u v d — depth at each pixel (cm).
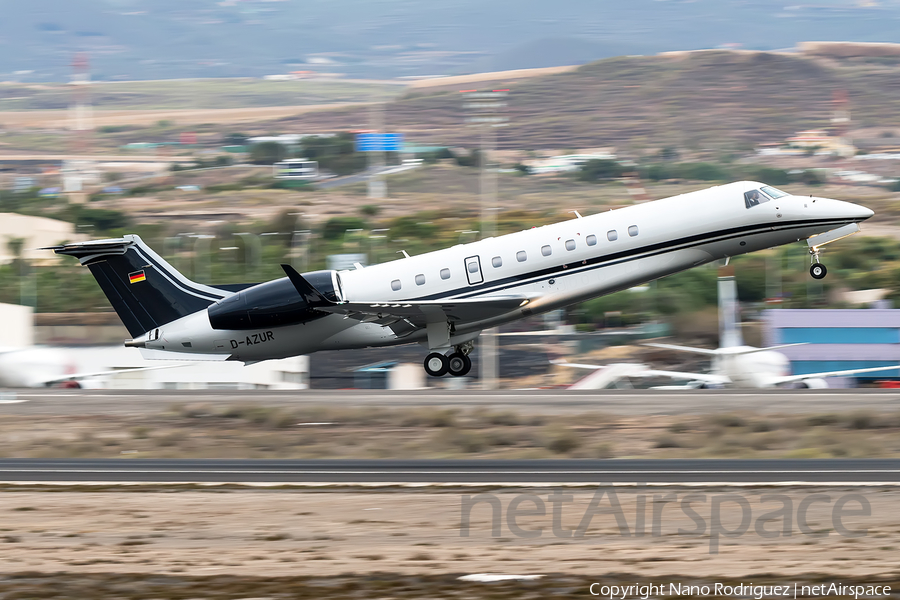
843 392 12712
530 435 9519
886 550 5084
